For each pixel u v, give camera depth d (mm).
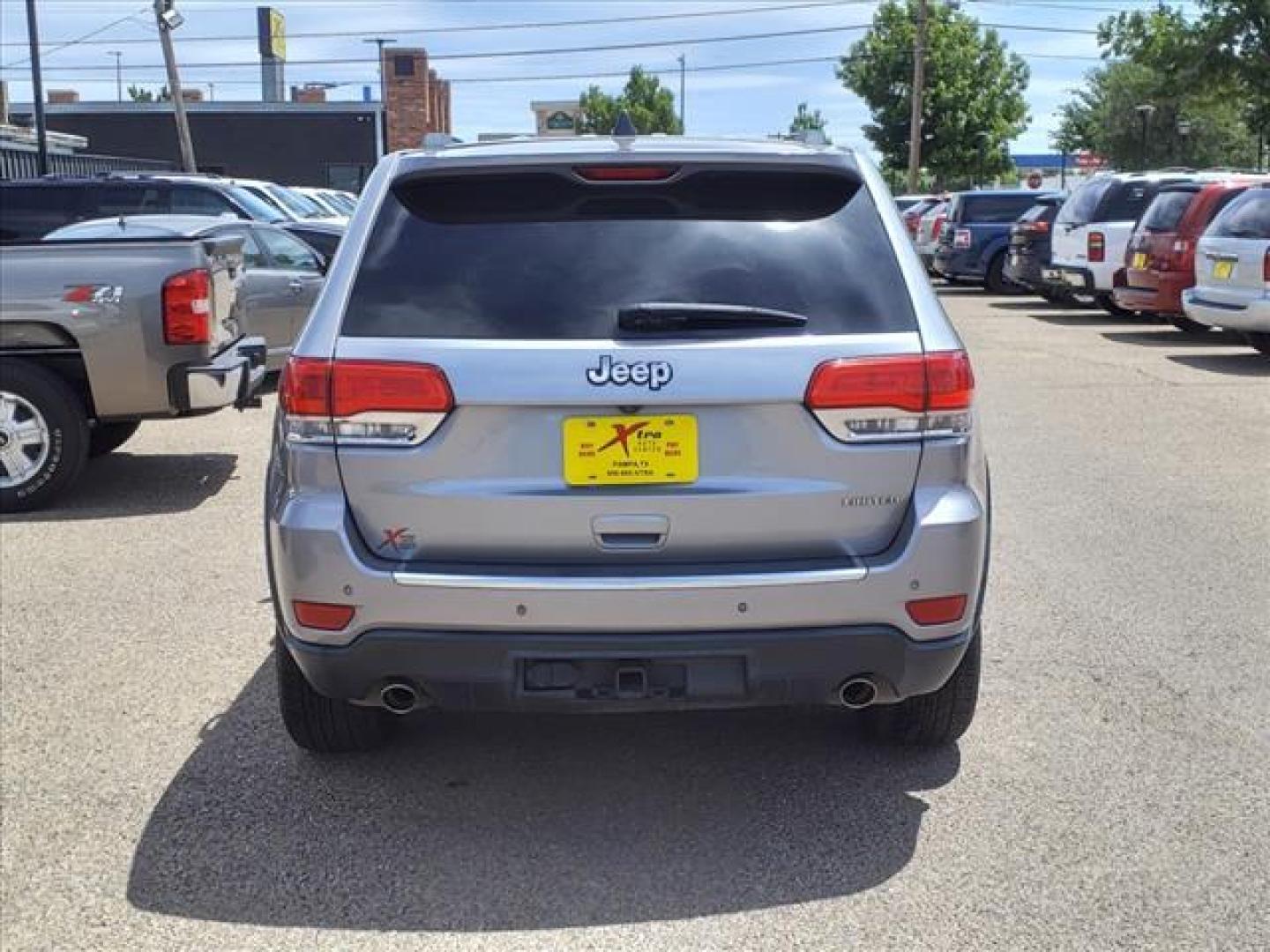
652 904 3395
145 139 43500
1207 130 61688
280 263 11789
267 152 43562
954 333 3588
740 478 3412
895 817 3844
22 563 6465
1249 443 9297
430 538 3434
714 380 3357
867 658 3467
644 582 3336
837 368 3398
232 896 3443
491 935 3256
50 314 7262
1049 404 11016
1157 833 3719
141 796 4008
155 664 5086
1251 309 12625
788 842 3711
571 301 3465
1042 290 21422
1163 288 15281
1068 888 3439
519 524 3398
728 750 4324
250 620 5590
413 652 3428
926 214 27734
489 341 3408
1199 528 6961
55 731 4473
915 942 3201
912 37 47062
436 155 3723
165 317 7324
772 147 3740
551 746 4371
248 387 8086
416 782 4105
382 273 3557
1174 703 4629
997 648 5176
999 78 47844
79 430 7473
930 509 3449
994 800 3941
